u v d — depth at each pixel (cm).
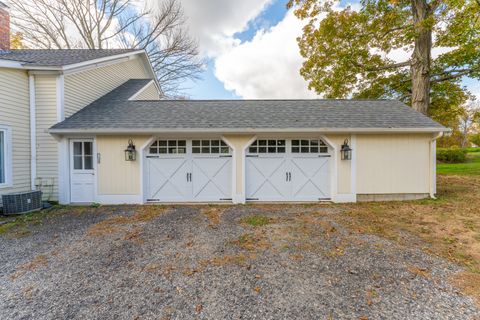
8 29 848
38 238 455
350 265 342
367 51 1209
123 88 1066
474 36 983
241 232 480
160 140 752
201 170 757
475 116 1303
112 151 721
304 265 344
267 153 757
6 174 666
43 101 733
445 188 888
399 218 561
